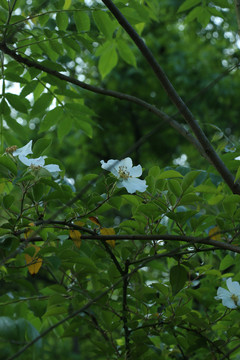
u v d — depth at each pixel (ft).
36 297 5.19
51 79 6.11
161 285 5.28
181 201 5.20
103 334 5.27
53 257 5.02
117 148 20.43
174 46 20.22
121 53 7.17
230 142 5.85
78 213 5.30
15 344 4.95
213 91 19.02
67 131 6.76
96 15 6.05
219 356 5.45
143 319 5.37
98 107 19.85
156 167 5.34
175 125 5.82
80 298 5.22
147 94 20.07
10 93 6.24
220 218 5.29
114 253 5.46
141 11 6.30
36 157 5.35
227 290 5.46
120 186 5.23
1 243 5.13
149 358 5.33
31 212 5.39
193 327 5.48
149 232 5.41
